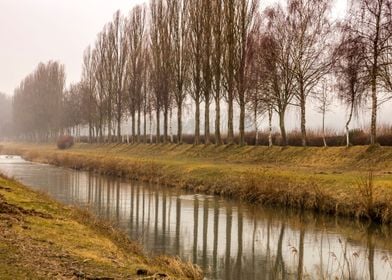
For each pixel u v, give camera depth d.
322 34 39.16
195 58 53.78
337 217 22.08
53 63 121.69
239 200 28.16
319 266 14.83
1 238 10.91
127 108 77.00
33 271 8.69
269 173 28.55
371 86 32.12
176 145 56.50
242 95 45.62
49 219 14.89
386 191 20.83
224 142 53.97
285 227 20.58
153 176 39.56
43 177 44.31
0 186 20.80
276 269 14.59
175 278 10.20
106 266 10.04
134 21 72.44
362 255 15.88
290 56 40.59
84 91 94.81
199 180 33.56
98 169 50.09
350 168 30.52
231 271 14.35
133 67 71.81
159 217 23.52
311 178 25.67
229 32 46.59
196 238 18.92
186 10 58.16
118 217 23.58
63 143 92.00
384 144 36.31
